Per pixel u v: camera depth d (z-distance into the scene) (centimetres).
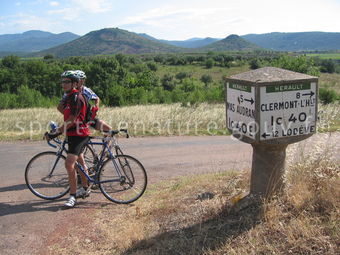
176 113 1574
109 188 537
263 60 12675
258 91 358
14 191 583
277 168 393
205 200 453
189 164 762
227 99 428
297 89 373
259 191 399
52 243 405
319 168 440
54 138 534
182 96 3762
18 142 1026
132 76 6178
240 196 411
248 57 16350
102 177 538
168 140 1073
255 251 310
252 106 369
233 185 492
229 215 391
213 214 398
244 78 384
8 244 403
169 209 447
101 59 6041
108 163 533
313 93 381
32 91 3691
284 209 374
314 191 395
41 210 501
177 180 629
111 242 397
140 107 2017
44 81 5919
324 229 321
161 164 767
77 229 438
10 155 859
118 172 531
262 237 330
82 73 555
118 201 520
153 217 435
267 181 395
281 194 397
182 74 10238
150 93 3928
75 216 478
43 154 550
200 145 986
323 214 352
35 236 422
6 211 498
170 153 880
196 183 553
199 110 1700
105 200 537
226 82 427
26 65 6275
